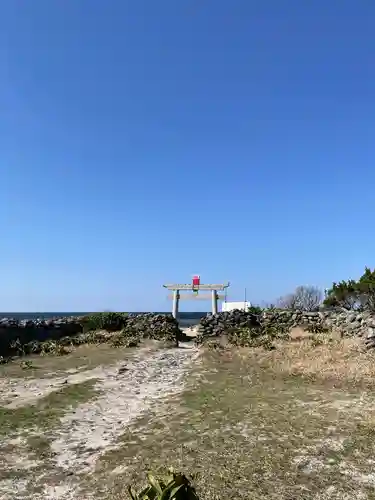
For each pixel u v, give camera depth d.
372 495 6.19
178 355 20.61
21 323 23.66
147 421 10.35
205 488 6.57
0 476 7.48
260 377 14.56
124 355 20.42
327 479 6.73
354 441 8.15
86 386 14.14
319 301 37.78
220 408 10.95
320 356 16.73
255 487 6.57
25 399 12.63
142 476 7.15
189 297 34.72
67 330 26.62
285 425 9.30
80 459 8.24
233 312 25.17
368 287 26.75
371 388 12.11
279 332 23.16
